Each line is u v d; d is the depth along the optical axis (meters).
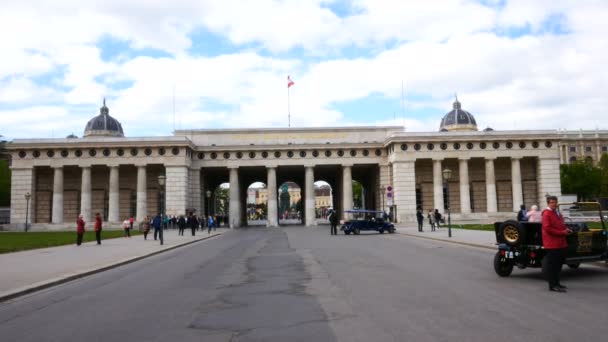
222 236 58.34
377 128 93.31
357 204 178.88
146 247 37.19
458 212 90.25
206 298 14.88
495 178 92.00
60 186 85.75
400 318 11.55
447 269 20.89
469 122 105.00
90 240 47.38
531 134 86.75
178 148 85.62
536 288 15.73
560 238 15.09
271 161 90.12
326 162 90.56
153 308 13.51
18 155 86.06
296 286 16.75
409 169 85.56
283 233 61.44
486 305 13.01
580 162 136.12
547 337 9.73
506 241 18.28
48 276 19.97
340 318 11.66
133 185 91.31
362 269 21.23
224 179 110.81
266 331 10.58
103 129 102.38
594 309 12.38
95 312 13.22
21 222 85.00
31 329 11.41
